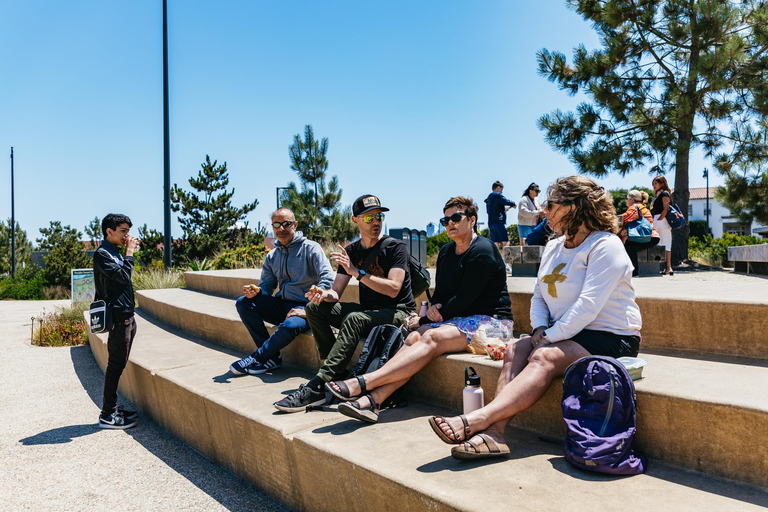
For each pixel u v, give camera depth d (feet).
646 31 34.17
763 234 49.96
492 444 7.86
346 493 8.12
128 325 14.49
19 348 28.14
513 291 13.55
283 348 15.53
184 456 12.26
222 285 27.58
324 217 60.18
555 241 9.86
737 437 7.04
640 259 25.25
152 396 14.74
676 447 7.59
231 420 10.97
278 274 15.84
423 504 6.78
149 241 69.26
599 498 6.57
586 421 7.68
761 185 40.29
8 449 12.92
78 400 17.47
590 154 37.06
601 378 7.64
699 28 31.65
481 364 9.86
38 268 102.37
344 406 9.51
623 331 8.71
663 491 6.77
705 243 42.78
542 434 9.11
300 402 10.77
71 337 29.99
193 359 16.37
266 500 9.88
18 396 18.11
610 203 9.10
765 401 7.11
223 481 10.80
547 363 8.37
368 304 12.80
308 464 8.87
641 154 36.91
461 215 11.05
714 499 6.54
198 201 70.33
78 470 11.52
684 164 34.45
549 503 6.41
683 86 34.42
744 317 10.20
